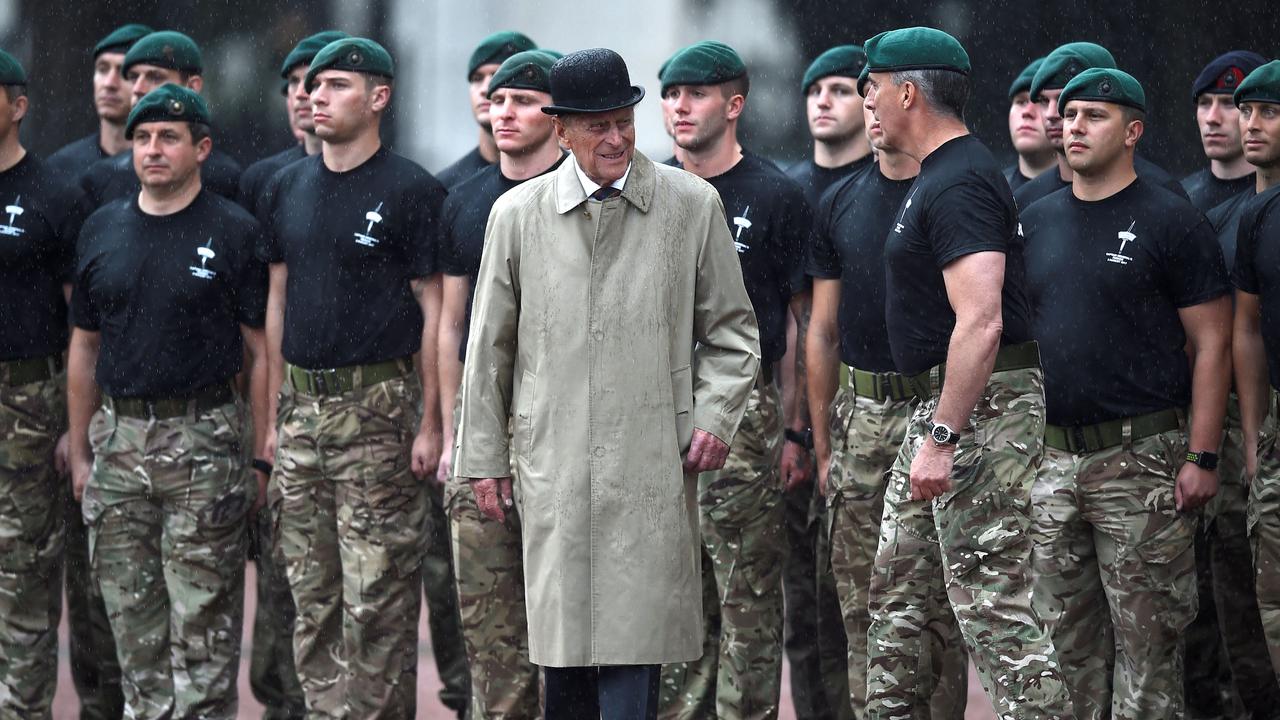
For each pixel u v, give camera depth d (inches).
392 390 748.6
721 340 589.6
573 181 580.1
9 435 791.7
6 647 792.3
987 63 1196.5
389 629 747.4
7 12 1364.4
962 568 587.5
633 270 577.0
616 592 573.6
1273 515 670.5
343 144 756.6
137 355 757.3
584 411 575.8
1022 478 585.0
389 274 751.7
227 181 864.9
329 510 757.9
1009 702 583.8
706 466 581.3
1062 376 667.4
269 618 835.4
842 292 701.3
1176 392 661.9
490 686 714.8
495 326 592.4
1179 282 658.2
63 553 819.4
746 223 720.3
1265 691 746.2
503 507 599.8
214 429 765.9
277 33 1368.1
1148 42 1151.6
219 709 763.4
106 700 831.7
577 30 1336.1
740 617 709.9
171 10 1366.9
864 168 716.0
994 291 568.4
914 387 611.5
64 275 814.5
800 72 1259.2
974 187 578.6
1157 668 661.9
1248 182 781.3
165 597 776.3
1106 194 673.0
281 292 775.1
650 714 584.4
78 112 1365.7
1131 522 660.1
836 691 770.2
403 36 1376.7
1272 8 1123.3
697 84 721.6
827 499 714.2
